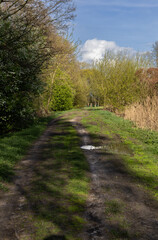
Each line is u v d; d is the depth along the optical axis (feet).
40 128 50.47
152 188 19.22
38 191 18.52
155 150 31.01
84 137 40.98
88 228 13.42
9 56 38.09
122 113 78.07
